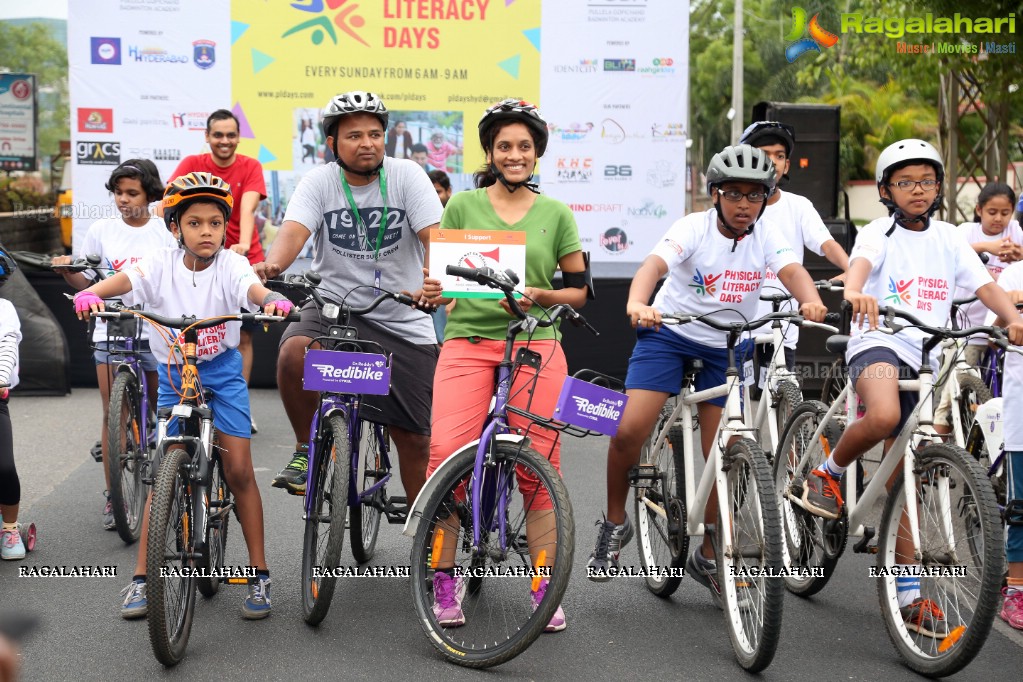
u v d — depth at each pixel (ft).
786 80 102.22
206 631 13.93
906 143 14.06
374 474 15.67
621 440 14.70
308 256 31.24
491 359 13.92
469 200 14.15
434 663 12.95
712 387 14.69
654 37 32.35
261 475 22.40
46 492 20.98
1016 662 13.37
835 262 19.15
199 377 14.15
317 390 13.91
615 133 32.63
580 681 12.51
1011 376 14.69
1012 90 35.47
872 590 16.16
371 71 32.14
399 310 15.72
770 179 13.56
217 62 31.91
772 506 12.27
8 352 16.24
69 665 12.73
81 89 31.73
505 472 12.85
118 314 13.23
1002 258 21.02
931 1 33.06
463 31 32.12
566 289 14.16
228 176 25.38
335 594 15.47
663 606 15.21
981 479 12.06
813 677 12.76
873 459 16.44
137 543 17.76
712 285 14.25
